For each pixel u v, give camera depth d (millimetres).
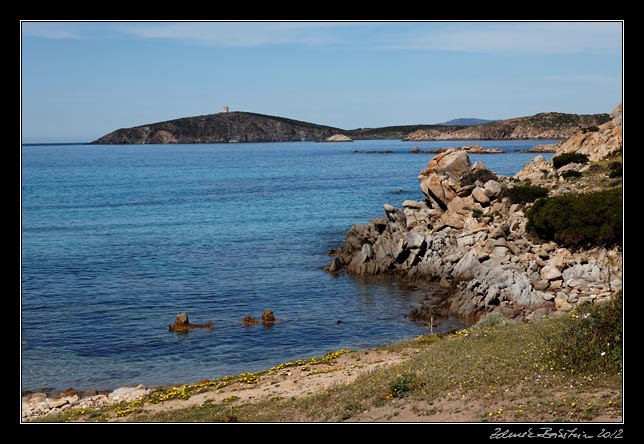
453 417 15914
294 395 22250
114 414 22375
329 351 34906
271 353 34812
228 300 46062
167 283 51312
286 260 59719
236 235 74500
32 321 41031
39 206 106062
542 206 51156
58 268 57062
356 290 48406
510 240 49875
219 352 35094
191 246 67875
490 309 40094
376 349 29344
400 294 46969
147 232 77875
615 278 40688
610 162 65375
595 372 17156
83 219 90062
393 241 53719
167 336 37969
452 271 49344
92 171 198125
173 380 31031
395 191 118938
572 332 19281
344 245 66500
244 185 143000
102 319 41469
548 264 43688
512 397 16516
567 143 80062
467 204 58469
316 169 194500
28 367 33000
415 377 19391
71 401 27047
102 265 58406
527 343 20875
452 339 25047
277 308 43844
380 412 17453
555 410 15203
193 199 114625
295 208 98188
